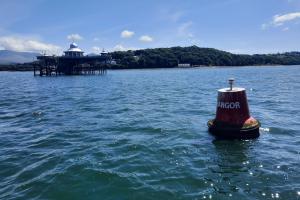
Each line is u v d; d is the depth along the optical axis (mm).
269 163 8633
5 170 8680
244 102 11594
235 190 6965
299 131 12141
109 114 17281
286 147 10117
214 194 6781
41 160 9352
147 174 7945
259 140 11016
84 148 10391
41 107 21562
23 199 6801
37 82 66500
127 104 21797
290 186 7070
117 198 6707
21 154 10117
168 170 8211
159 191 6965
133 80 63969
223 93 11648
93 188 7203
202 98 24172
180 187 7164
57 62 105812
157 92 31875
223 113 11641
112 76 93125
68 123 14977
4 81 72938
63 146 10828
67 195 6922
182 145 10477
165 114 16703
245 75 73062
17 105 23438
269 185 7172
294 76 60781
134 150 9977
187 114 16516
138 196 6762
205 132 12219
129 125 13859
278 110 17172
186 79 62219
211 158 9148
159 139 11312
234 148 10109
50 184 7480
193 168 8352
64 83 60250
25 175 8203
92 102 23844
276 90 29781
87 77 89312
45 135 12625
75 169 8336
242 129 11109
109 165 8609
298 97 23109
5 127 14758
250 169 8219
